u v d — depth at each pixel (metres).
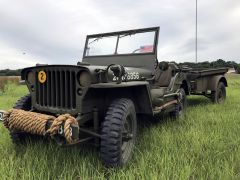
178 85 6.48
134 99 4.44
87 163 3.65
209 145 4.37
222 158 3.91
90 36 5.86
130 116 3.87
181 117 6.34
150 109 4.41
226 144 4.46
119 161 3.52
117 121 3.53
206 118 6.36
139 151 4.03
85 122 3.95
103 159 3.51
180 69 6.60
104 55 5.66
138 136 4.88
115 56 5.54
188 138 4.67
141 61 5.32
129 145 3.91
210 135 4.83
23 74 4.07
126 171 3.44
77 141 3.54
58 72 3.76
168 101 5.78
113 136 3.46
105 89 4.05
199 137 4.68
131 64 5.38
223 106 8.28
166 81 6.16
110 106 3.71
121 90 4.19
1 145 4.35
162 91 5.26
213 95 8.87
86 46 5.86
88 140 3.77
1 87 13.58
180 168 3.47
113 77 3.86
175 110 6.17
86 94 3.63
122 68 3.75
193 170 3.48
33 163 3.66
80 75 3.63
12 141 4.32
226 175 3.30
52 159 3.78
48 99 3.86
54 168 3.46
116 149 3.46
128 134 3.81
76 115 3.76
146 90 4.28
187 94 7.29
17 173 3.45
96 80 3.64
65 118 3.27
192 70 7.71
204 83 8.59
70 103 3.71
